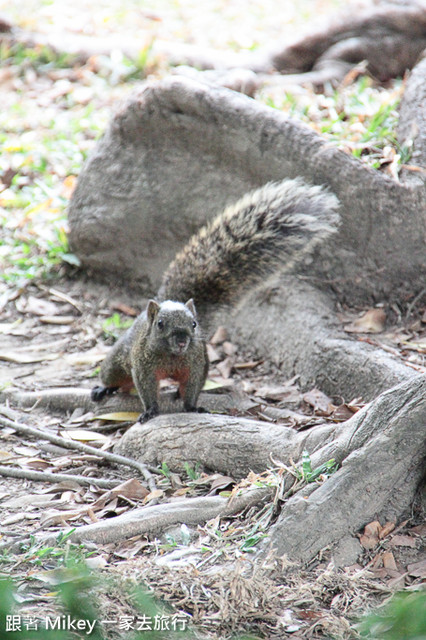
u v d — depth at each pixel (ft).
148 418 32.27
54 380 38.27
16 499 27.81
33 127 61.36
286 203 35.04
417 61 64.90
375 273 39.24
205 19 85.35
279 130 39.78
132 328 34.76
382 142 43.16
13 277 46.21
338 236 39.22
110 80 69.00
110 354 35.55
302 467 25.08
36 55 72.23
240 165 41.50
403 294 39.22
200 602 21.15
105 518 26.40
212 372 38.88
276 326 39.19
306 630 20.35
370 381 33.88
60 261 47.44
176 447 29.68
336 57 64.54
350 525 23.79
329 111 50.83
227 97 41.14
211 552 23.52
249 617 20.76
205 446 29.12
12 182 54.49
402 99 43.62
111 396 36.22
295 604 21.31
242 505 25.46
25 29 77.56
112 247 45.14
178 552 23.52
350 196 38.50
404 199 38.29
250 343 40.29
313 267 39.78
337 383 35.27
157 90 42.45
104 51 72.79
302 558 23.07
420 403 24.93
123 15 85.05
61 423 35.01
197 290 35.94
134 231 44.42
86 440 32.73
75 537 24.26
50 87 68.90
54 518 26.00
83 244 45.78
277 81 61.98
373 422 25.49
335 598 21.59
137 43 73.36
